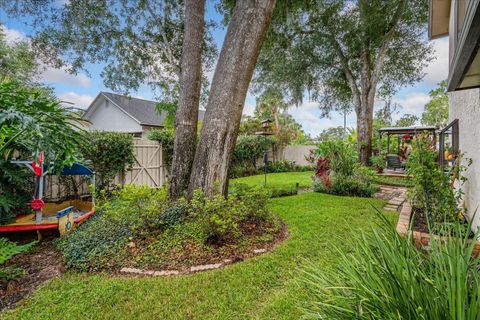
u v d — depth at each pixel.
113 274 2.85
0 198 3.97
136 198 3.63
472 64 2.18
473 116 3.67
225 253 3.27
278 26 8.86
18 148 4.05
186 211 3.99
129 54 8.19
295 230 4.12
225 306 2.23
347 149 8.32
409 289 1.17
